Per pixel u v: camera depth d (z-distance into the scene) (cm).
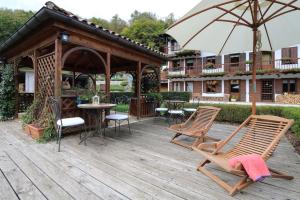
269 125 252
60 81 426
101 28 471
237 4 329
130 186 219
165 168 269
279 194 206
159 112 779
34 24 407
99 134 461
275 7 333
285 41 406
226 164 210
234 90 1920
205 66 2025
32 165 274
